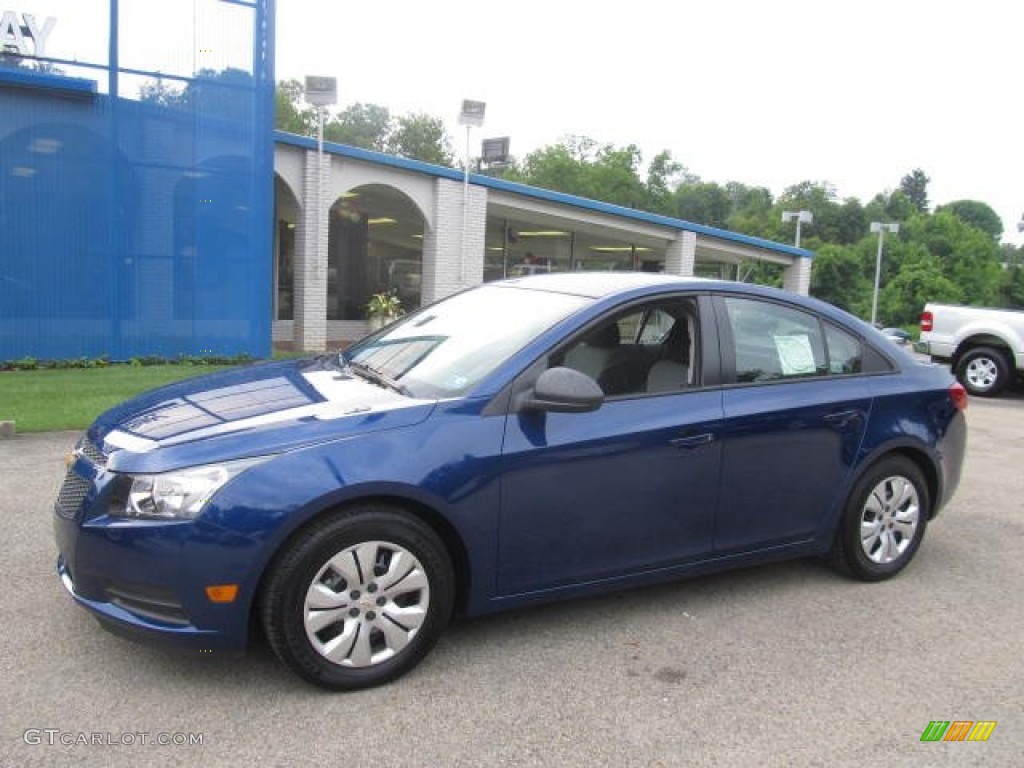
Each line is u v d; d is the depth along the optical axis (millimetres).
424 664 3648
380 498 3398
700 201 105562
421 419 3521
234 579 3150
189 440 3322
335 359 4652
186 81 12398
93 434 3689
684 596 4516
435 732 3131
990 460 8406
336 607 3322
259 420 3477
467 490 3504
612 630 4059
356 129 86125
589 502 3812
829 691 3559
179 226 12617
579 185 69562
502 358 3830
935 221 93875
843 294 79250
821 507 4535
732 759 3045
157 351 12688
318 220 15188
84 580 3279
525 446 3633
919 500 4902
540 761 2980
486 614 3781
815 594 4609
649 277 4473
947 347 13891
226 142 12773
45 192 11711
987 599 4633
